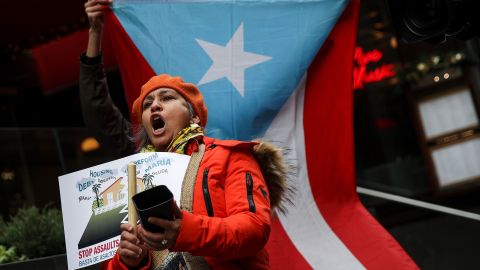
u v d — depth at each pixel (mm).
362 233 3432
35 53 7438
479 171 8391
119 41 3715
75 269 2242
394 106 8953
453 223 7316
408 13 3979
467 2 3781
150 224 1900
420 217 7395
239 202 2207
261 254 2355
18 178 5547
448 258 6984
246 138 3633
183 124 2635
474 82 8781
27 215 4930
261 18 3732
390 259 3342
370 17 9078
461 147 8664
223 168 2332
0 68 7633
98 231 2287
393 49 8945
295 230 3465
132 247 2070
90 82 3324
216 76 3680
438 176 8484
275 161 2469
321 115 3623
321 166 3574
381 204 7387
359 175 8438
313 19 3684
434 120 8797
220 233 2021
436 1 3807
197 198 2281
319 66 3680
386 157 8766
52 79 7496
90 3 3354
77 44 7539
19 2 6984
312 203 3521
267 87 3662
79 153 5887
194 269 2242
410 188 8414
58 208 5590
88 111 3320
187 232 1959
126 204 2307
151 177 2359
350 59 3637
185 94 2684
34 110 7711
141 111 2734
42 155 5719
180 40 3711
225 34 3717
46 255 4648
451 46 8875
